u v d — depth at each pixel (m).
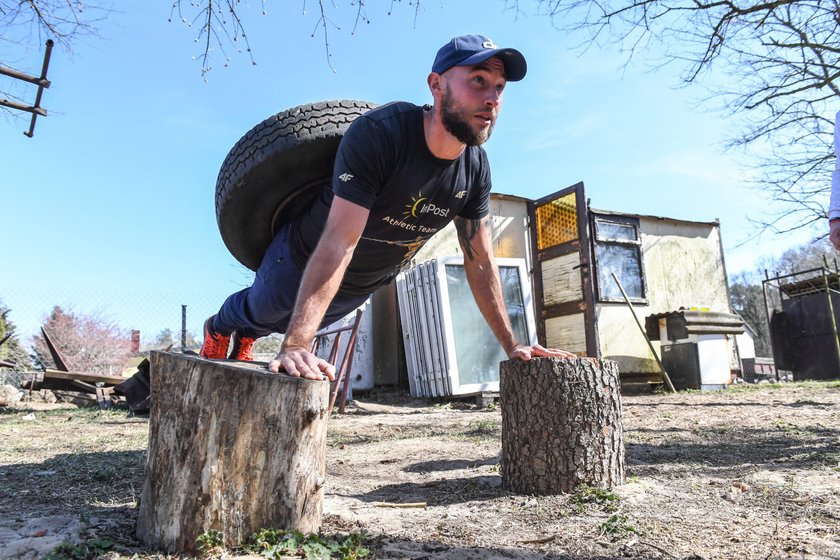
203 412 1.96
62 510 2.60
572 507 2.55
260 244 3.61
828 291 13.25
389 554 1.97
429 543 2.10
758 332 43.97
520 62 2.38
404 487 3.17
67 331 20.92
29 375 9.44
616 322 11.26
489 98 2.37
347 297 3.51
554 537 2.15
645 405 7.81
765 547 2.00
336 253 2.31
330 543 1.93
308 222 3.16
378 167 2.42
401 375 10.17
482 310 3.06
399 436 5.46
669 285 12.16
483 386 8.62
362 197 2.39
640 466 3.46
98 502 2.79
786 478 2.99
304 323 2.18
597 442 2.83
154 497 2.01
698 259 12.60
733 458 3.68
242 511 1.93
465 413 7.75
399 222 2.76
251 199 3.23
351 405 8.62
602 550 2.02
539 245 10.77
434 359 8.95
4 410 9.16
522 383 2.89
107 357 21.64
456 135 2.42
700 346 10.59
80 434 6.02
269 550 1.85
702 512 2.44
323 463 2.08
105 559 1.86
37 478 3.45
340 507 2.67
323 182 3.17
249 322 3.72
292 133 3.03
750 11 7.39
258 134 3.11
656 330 11.36
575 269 9.99
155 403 2.06
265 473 1.95
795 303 14.71
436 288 8.96
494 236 10.65
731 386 11.05
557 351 3.00
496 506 2.64
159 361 2.07
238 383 1.96
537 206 10.84
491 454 4.19
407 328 9.66
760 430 4.92
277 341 18.48
